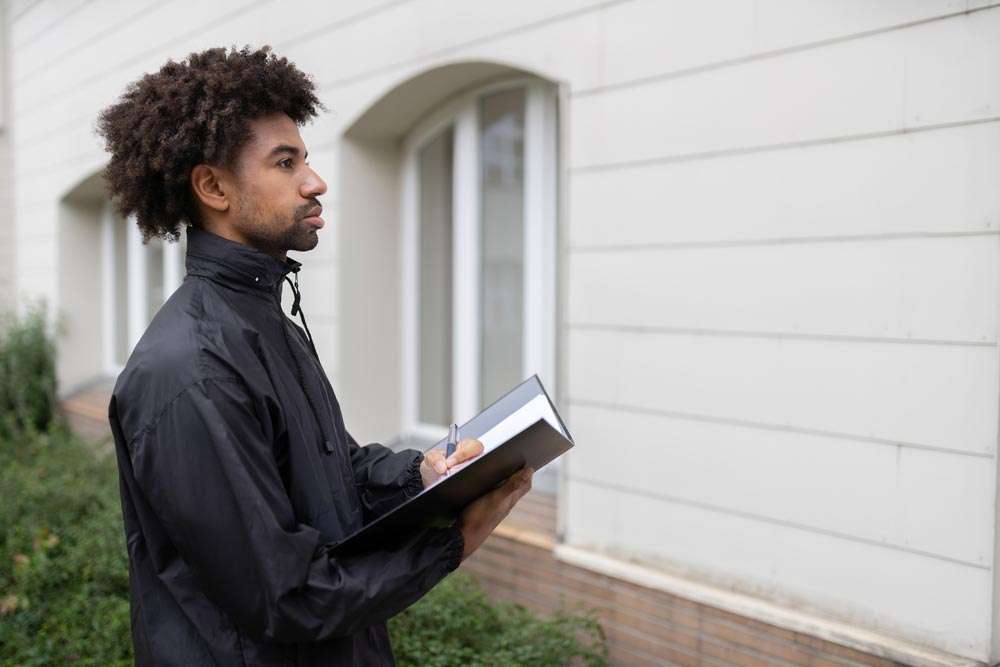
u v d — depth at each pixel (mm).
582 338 3145
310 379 1548
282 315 1562
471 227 4156
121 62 6016
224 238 1505
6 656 3232
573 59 3135
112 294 7543
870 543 2412
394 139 4414
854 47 2389
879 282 2365
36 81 7375
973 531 2209
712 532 2787
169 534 1350
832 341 2471
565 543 3227
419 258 4457
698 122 2762
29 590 3533
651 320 2922
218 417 1308
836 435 2473
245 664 1380
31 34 7395
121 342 7504
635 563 3012
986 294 2164
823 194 2473
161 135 1467
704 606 2758
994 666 2201
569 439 1421
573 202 3152
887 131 2332
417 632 2844
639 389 2971
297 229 1510
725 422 2734
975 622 2215
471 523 1486
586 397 3143
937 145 2238
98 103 6379
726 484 2740
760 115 2605
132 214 1617
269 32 4602
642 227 2936
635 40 2926
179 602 1417
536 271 3885
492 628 3055
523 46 3314
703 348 2781
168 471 1306
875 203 2365
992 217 2146
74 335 7473
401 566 1379
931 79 2240
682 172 2812
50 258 7469
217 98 1447
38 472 5047
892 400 2352
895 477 2354
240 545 1295
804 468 2549
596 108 3064
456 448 1490
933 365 2270
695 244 2789
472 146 4113
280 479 1369
